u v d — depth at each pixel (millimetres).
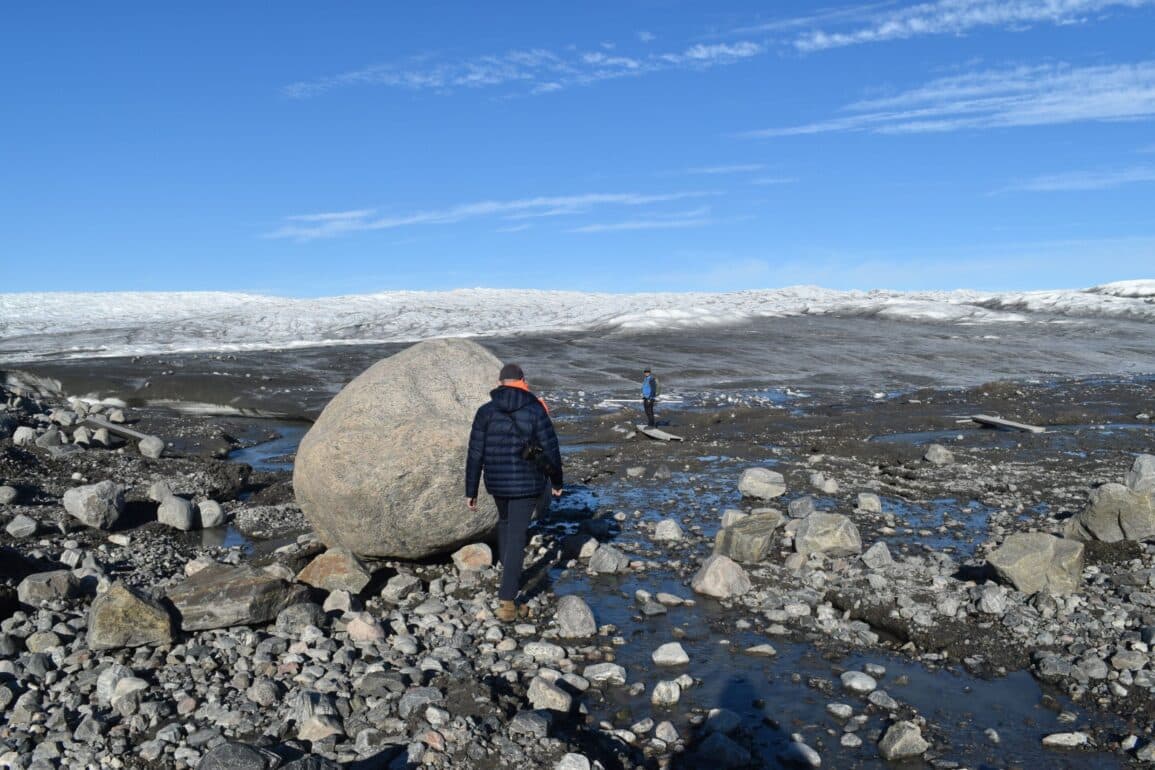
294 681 5504
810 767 4555
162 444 15516
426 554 8086
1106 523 8453
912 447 16609
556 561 8602
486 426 6734
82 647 5996
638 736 4902
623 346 46250
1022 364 41438
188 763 4492
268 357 40031
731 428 21359
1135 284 77938
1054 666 5629
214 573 6828
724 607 7133
